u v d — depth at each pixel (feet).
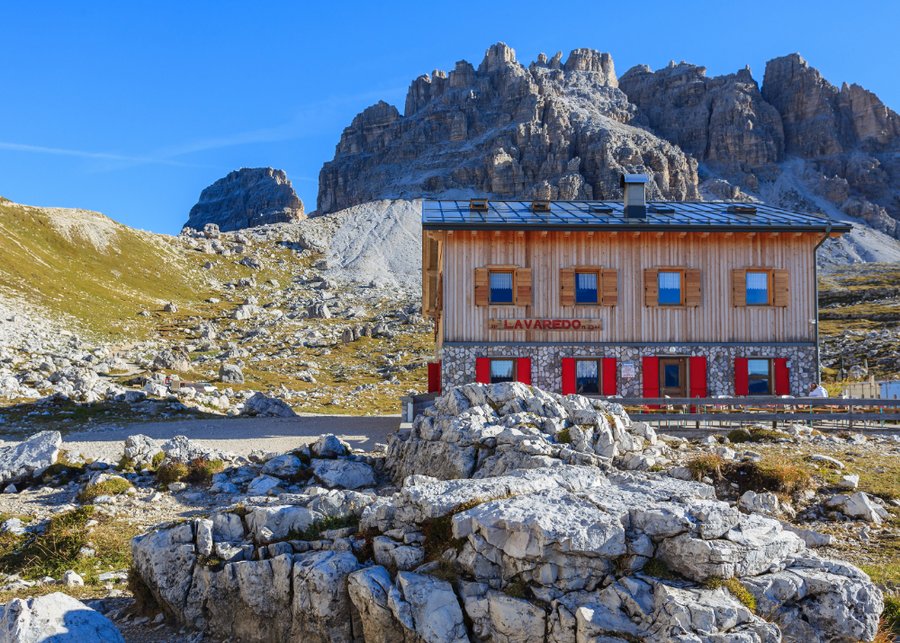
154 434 115.65
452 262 118.21
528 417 74.02
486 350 117.39
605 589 33.65
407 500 41.65
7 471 82.74
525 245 118.93
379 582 37.24
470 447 70.59
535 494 40.60
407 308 482.69
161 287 522.06
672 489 40.96
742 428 91.61
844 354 295.28
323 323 448.65
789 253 120.88
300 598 39.19
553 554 34.65
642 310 119.24
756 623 31.27
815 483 63.72
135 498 75.97
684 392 118.62
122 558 59.52
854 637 33.32
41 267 452.35
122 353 306.14
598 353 118.11
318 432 119.14
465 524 37.60
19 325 316.81
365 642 37.29
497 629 34.27
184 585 43.68
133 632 43.14
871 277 561.84
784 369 119.14
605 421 73.20
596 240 119.55
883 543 52.21
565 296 118.32
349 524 44.88
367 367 321.52
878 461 72.90
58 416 131.95
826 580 34.06
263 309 487.61
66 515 66.33
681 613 31.12
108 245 558.97
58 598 35.81
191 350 341.82
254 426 127.95
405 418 112.98
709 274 120.06
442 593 35.65
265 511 44.93
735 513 36.40
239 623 41.50
